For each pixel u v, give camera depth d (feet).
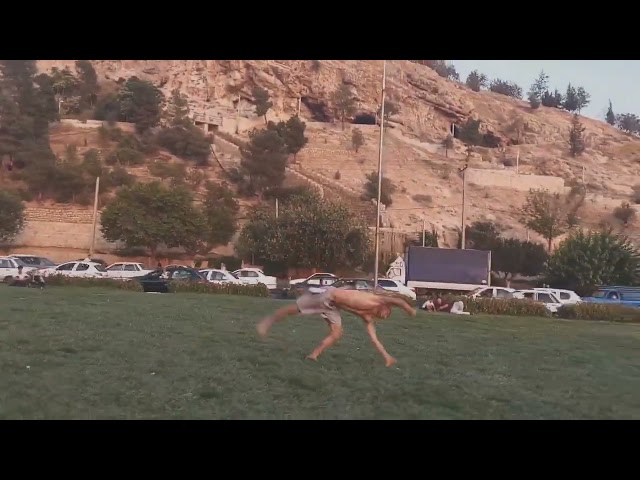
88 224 235.61
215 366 35.86
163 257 226.17
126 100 334.65
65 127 326.65
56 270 134.92
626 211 330.34
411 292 141.08
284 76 469.16
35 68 329.52
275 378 34.04
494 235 267.18
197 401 29.66
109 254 228.43
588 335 65.82
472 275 160.97
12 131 278.26
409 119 494.18
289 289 131.44
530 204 316.81
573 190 349.82
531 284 239.71
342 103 444.14
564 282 215.51
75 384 30.78
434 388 33.96
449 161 395.75
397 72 520.42
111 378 32.17
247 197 288.51
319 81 478.18
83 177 260.01
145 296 77.87
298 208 215.51
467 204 330.54
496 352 48.57
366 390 32.86
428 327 62.34
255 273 149.59
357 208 297.94
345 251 206.49
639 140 551.59
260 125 401.29
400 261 161.68
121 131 325.01
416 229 284.61
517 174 359.87
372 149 392.68
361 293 37.22
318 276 162.09
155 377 32.96
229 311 63.82
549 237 276.62
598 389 37.60
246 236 217.15
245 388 31.91
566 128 557.33
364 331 53.78
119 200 221.87
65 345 38.81
